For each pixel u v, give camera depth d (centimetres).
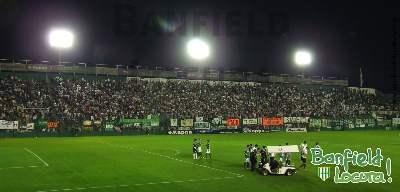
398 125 11619
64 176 3341
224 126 9556
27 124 8000
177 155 4831
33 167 3816
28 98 8556
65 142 6662
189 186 2972
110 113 8881
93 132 8488
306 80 12125
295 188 2928
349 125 11062
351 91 12475
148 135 8625
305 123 10506
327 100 11631
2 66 9112
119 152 5122
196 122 9319
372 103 12075
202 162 4216
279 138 7731
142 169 3722
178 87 10300
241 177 3328
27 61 9406
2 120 7844
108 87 9575
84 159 4403
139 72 10281
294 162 4278
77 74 9775
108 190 2828
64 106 8656
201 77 10806
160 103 9594
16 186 2947
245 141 6950
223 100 10325
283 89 11538
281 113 10469
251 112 10162
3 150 5294
